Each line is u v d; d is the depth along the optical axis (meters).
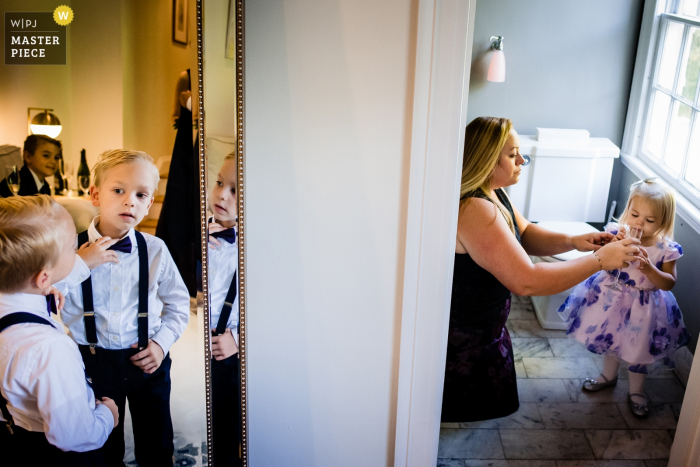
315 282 1.60
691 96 3.05
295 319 1.65
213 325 1.52
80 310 1.43
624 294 2.59
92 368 1.48
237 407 1.63
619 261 2.20
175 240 1.41
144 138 1.36
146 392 1.52
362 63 1.40
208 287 1.46
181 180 1.38
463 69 1.39
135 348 1.47
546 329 3.38
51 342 1.31
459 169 1.55
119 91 1.33
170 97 1.33
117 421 1.52
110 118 1.34
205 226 1.41
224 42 1.30
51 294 1.39
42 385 1.30
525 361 3.07
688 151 3.06
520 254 2.15
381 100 1.43
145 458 1.56
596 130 3.64
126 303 1.44
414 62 1.39
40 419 1.34
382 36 1.38
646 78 3.43
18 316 1.31
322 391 1.74
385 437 1.82
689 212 2.85
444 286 1.60
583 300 2.72
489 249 2.16
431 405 1.75
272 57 1.39
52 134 1.36
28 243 1.32
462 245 2.24
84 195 1.38
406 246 1.54
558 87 3.54
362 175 1.50
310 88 1.42
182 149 1.36
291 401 1.76
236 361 1.57
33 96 1.34
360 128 1.45
